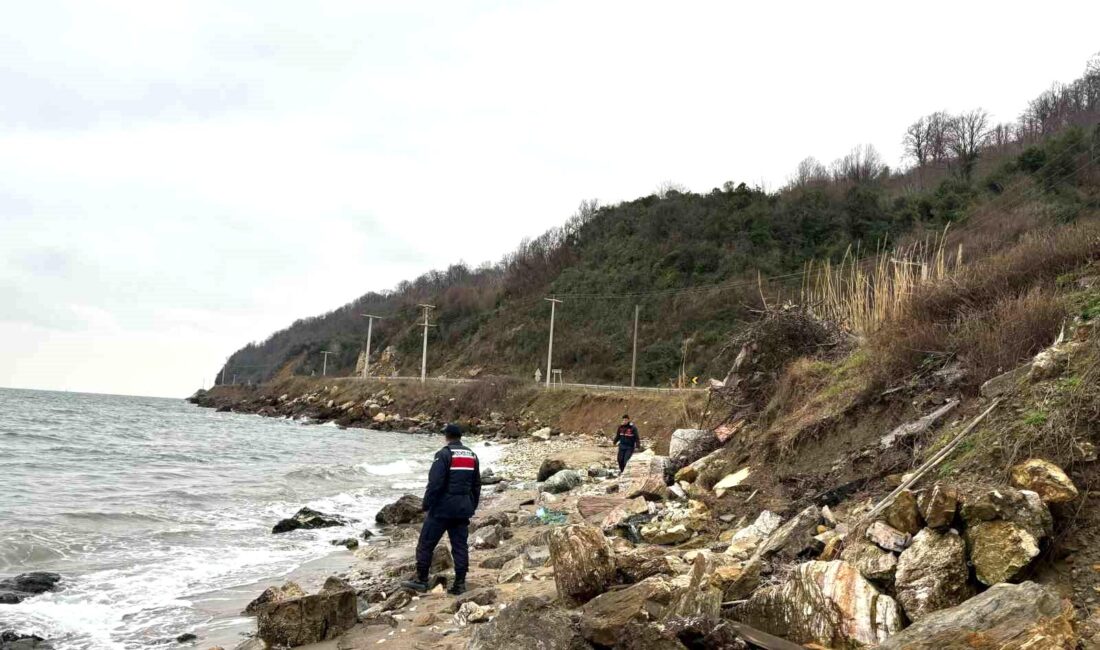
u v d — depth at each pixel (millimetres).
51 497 14391
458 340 86250
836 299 13188
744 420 11016
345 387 75062
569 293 75062
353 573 9227
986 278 8758
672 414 24703
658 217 76938
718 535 7367
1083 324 6035
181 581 8742
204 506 14508
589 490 14125
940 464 5559
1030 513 4117
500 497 16094
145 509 13508
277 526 12539
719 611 4543
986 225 36406
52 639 6508
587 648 4344
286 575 9234
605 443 28156
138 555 10016
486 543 9750
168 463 22844
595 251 82062
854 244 57781
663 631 4125
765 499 7770
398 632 5953
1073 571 4000
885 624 3959
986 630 3223
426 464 25328
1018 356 6734
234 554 10445
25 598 7691
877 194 65375
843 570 4246
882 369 8195
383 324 111000
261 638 6066
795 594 4316
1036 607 3250
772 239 63656
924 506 4711
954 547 4246
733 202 72875
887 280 11688
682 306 60406
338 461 25984
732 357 42875
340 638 6031
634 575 5508
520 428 39906
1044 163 51375
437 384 61219
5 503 13328
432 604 6746
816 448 8078
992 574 4008
